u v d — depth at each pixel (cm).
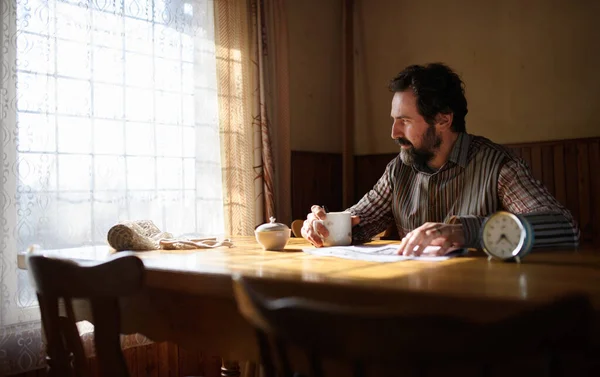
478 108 365
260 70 326
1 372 214
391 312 68
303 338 71
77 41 242
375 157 409
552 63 334
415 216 194
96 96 248
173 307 125
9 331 217
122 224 171
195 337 121
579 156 320
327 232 167
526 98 345
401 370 85
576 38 325
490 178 177
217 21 304
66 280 112
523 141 346
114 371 110
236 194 308
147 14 271
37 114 228
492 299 81
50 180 232
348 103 413
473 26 367
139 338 255
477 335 64
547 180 334
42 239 228
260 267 120
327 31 411
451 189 186
